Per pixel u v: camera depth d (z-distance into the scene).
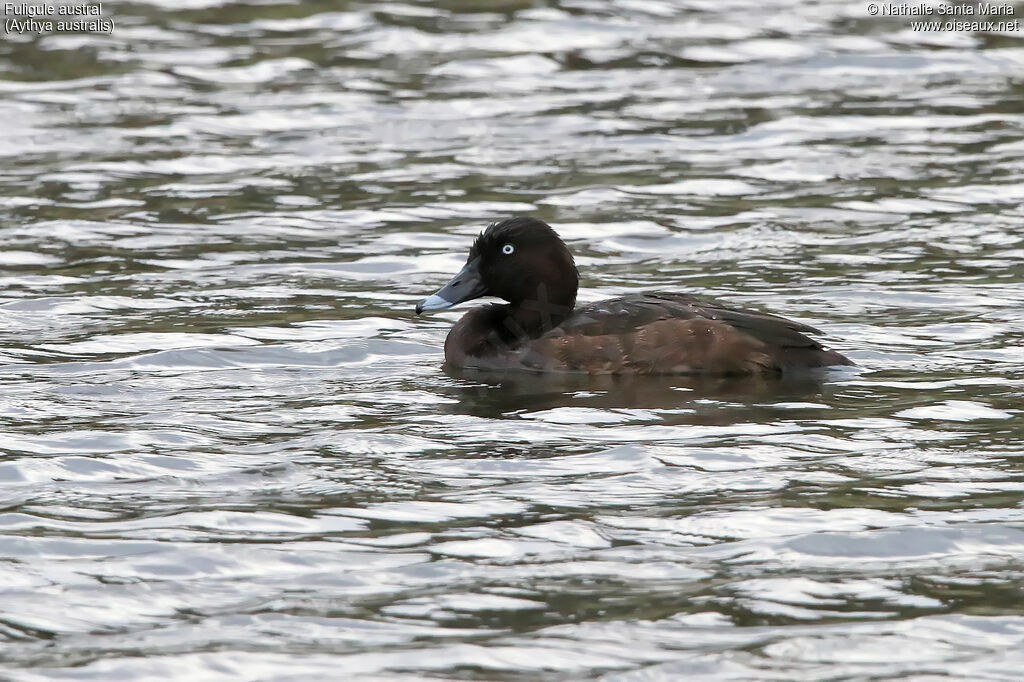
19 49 25.52
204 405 11.07
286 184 19.09
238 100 22.83
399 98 22.94
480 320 12.54
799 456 9.64
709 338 11.70
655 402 10.97
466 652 6.86
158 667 6.74
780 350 11.72
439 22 27.12
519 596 7.48
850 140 20.84
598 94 23.14
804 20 27.33
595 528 8.38
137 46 25.75
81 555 8.05
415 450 9.89
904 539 8.13
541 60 24.86
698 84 23.64
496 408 10.92
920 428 10.21
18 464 9.55
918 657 6.79
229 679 6.64
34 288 14.94
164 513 8.68
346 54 25.23
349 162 20.08
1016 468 9.32
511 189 18.78
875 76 24.06
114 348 12.82
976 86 23.48
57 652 6.91
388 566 7.88
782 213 17.70
